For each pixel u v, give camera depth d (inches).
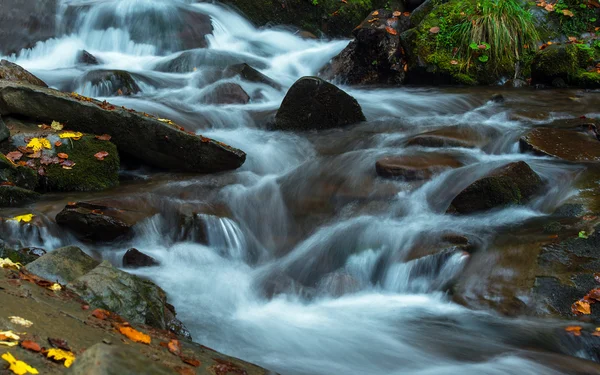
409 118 356.2
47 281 149.3
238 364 135.1
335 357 166.9
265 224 260.7
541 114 351.9
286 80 475.5
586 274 193.2
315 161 296.8
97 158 278.8
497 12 453.7
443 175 267.4
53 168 270.4
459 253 211.5
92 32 512.1
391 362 164.1
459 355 167.6
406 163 275.1
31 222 225.3
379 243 230.7
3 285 136.3
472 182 250.8
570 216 229.0
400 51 463.5
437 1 496.7
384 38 459.2
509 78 443.5
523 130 317.1
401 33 474.3
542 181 258.4
